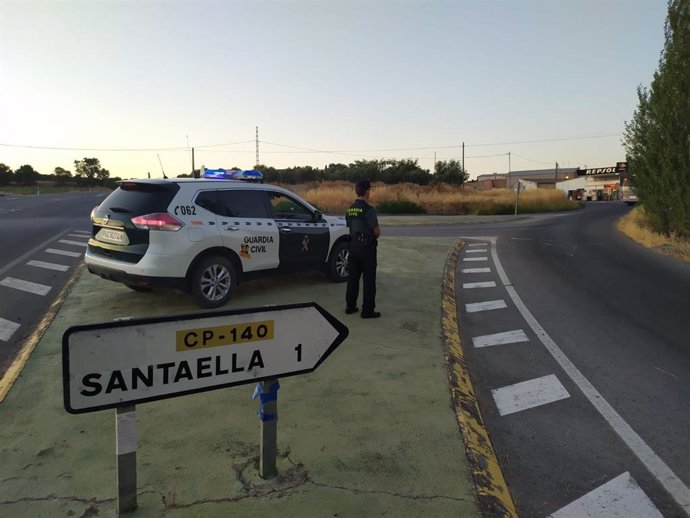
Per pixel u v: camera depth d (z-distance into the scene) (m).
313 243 8.03
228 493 2.85
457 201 40.84
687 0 15.25
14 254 11.78
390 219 30.22
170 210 6.32
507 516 2.80
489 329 6.64
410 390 4.34
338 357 5.09
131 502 2.64
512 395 4.55
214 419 3.72
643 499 3.07
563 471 3.36
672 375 5.07
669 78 15.79
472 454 3.35
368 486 2.97
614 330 6.62
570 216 36.03
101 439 3.44
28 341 5.53
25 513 2.67
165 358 2.35
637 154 17.78
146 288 6.67
